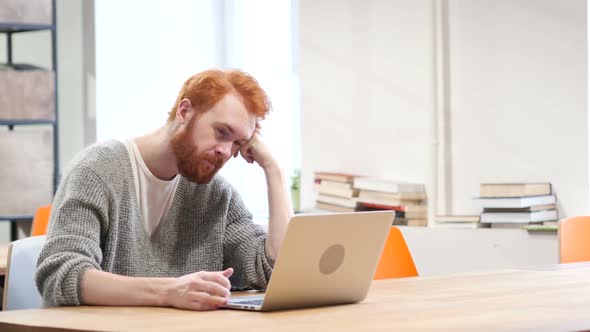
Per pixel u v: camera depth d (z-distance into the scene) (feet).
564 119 13.21
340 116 16.02
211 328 4.65
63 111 18.30
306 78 16.51
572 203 13.17
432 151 14.53
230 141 6.40
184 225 7.05
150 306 5.55
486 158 14.05
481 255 13.37
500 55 13.88
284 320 4.97
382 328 4.62
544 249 12.73
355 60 15.78
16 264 7.02
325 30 16.20
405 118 15.03
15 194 15.99
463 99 14.29
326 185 15.61
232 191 7.36
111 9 18.25
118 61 18.37
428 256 13.93
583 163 13.04
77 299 5.58
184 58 18.85
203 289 5.39
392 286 6.78
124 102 18.43
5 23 16.12
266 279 7.02
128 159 6.59
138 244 6.68
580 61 13.01
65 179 6.31
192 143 6.36
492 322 4.79
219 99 6.28
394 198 14.43
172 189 6.95
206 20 18.97
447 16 14.46
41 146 16.20
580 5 12.98
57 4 18.16
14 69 16.16
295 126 18.07
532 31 13.52
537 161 13.51
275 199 7.16
